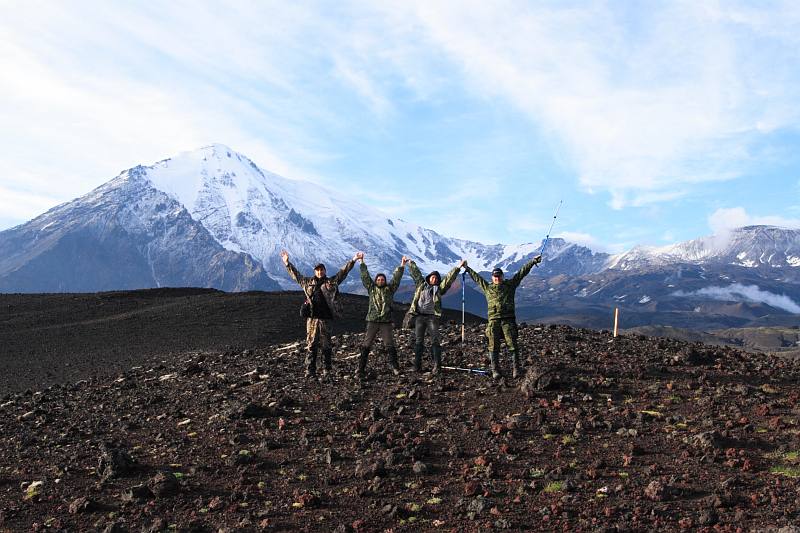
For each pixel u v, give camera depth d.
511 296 14.27
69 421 14.70
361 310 43.72
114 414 15.00
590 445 10.19
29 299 56.28
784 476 8.57
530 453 9.98
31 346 36.47
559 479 8.95
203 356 24.61
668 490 8.20
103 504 8.98
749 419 10.92
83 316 47.34
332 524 7.98
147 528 7.97
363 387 14.67
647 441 10.22
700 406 11.75
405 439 10.78
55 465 10.91
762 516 7.48
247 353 22.91
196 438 11.97
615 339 18.86
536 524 7.68
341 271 15.88
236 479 9.63
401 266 15.91
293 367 18.20
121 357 31.53
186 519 8.27
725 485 8.34
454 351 17.94
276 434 11.68
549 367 13.28
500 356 16.75
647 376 13.84
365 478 9.38
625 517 7.63
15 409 17.33
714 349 17.80
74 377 26.80
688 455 9.52
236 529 7.84
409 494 8.77
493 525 7.66
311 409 13.30
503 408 12.23
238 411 13.03
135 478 9.96
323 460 10.21
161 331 38.94
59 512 8.77
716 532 7.18
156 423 13.61
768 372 14.34
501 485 8.85
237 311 44.44
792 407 11.45
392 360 15.77
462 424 11.45
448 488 8.90
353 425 11.72
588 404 12.09
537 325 22.03
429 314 15.47
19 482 10.18
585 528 7.49
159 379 19.69
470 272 14.77
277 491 9.09
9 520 8.58
